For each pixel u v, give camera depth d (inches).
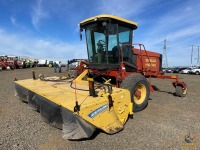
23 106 235.1
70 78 266.4
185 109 237.1
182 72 1347.2
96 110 140.6
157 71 318.0
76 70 284.5
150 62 300.5
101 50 246.8
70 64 297.4
